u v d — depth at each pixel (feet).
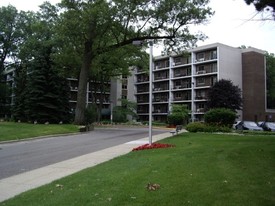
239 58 240.12
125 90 295.89
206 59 239.30
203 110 230.27
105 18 102.22
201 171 30.42
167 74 272.72
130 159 41.65
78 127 100.22
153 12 106.52
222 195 22.74
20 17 201.57
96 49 115.14
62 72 139.74
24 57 176.45
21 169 40.19
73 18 104.99
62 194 25.67
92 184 28.30
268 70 271.69
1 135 75.36
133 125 179.42
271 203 21.12
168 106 268.21
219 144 53.11
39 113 137.39
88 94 266.98
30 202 24.23
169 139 67.62
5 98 213.66
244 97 236.84
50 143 67.82
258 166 31.86
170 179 27.94
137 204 21.71
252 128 120.98
